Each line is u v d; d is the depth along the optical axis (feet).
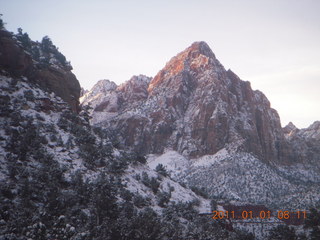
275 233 354.95
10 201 223.92
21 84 363.56
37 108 351.67
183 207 340.18
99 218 253.03
